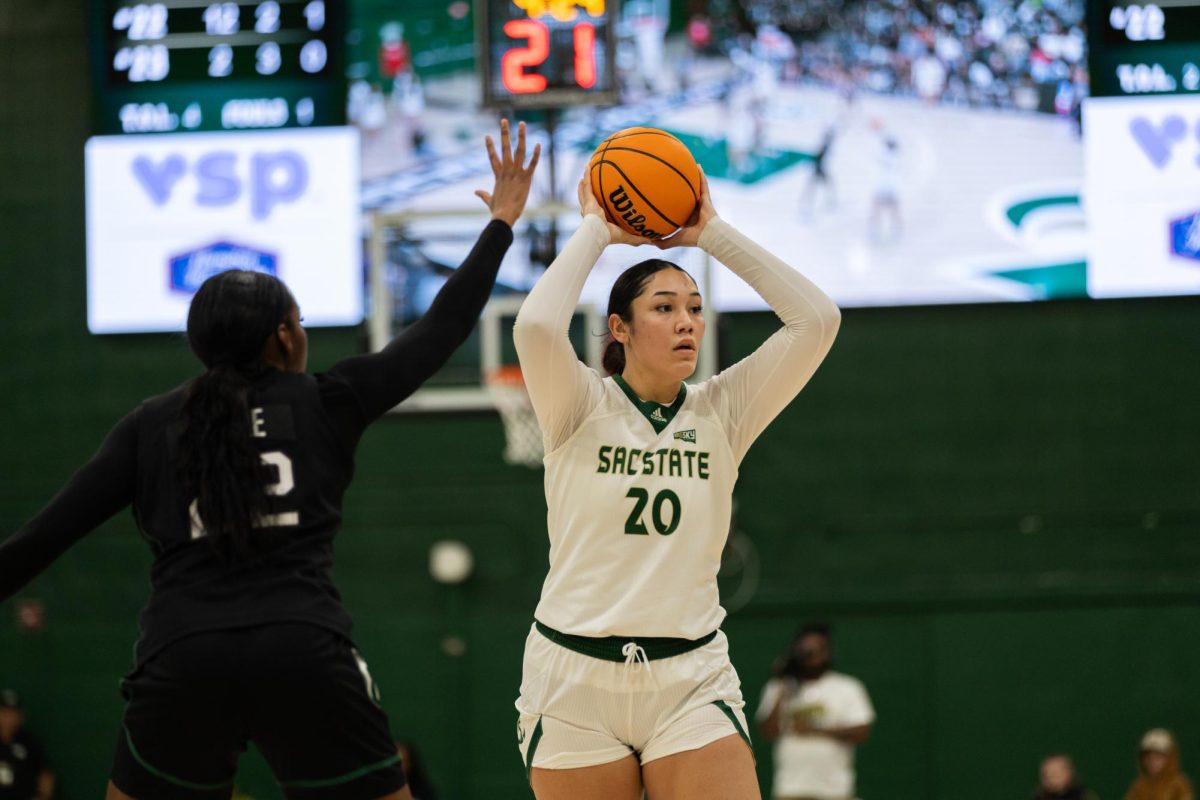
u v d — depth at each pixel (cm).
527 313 866
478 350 2573
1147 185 2761
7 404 2894
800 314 913
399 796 773
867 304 2784
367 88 2870
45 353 2898
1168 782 2286
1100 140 2761
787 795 2259
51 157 2927
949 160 2781
